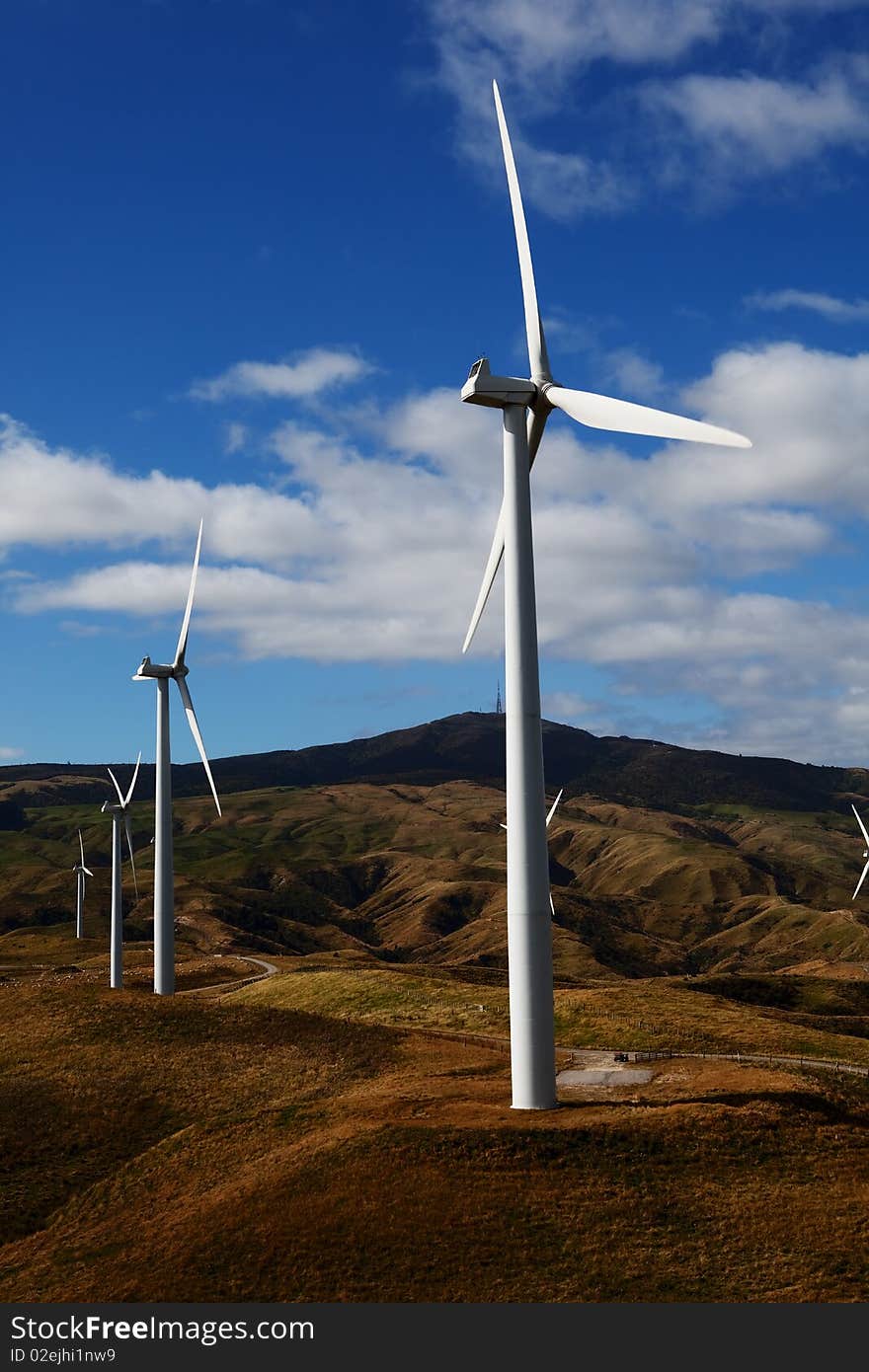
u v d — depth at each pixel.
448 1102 47.59
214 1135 49.25
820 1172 39.84
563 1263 34.72
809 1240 35.47
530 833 44.44
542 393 45.38
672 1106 44.62
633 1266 34.31
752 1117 43.31
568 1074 53.50
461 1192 38.41
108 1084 60.25
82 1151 52.59
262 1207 39.62
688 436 40.06
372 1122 44.59
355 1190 39.28
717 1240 35.72
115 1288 36.62
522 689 44.31
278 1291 34.84
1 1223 44.62
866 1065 63.25
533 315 46.62
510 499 45.19
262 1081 60.22
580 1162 40.03
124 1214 43.28
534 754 44.38
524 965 44.69
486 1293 33.47
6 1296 37.53
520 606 44.62
